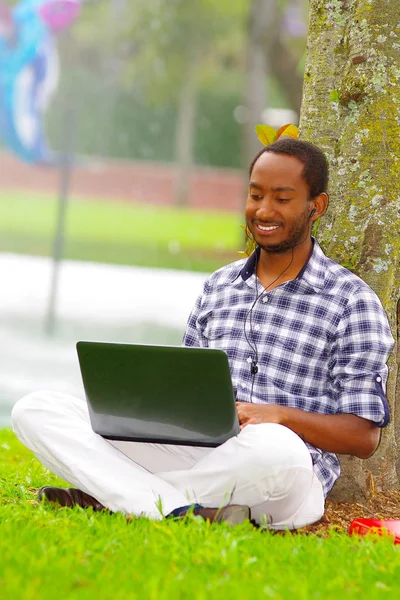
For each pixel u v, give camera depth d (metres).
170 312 22.70
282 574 3.55
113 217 47.47
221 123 55.44
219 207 54.84
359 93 5.50
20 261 31.47
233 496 4.23
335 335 4.50
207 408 4.15
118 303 23.81
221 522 4.09
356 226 5.45
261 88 35.97
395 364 5.53
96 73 47.44
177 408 4.20
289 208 4.50
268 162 4.53
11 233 39.22
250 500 4.22
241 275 4.75
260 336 4.59
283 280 4.63
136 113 54.00
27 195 52.44
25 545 3.75
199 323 4.87
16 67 35.72
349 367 4.41
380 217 5.42
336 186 5.56
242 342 4.64
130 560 3.62
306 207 4.55
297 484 4.16
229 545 3.76
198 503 4.26
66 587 3.26
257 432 4.15
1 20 35.53
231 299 4.77
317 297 4.55
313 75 5.79
